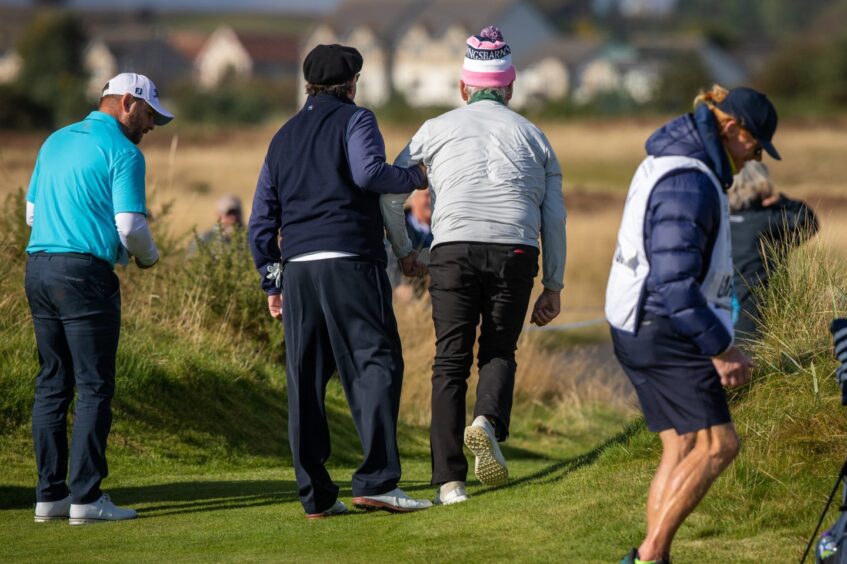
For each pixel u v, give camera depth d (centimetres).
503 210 1408
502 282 1416
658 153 1023
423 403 2575
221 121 18288
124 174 1476
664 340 1015
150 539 1354
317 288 1383
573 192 8656
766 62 19538
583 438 2548
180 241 2589
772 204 1814
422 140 1438
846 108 16862
